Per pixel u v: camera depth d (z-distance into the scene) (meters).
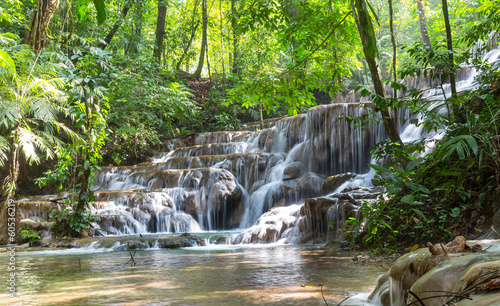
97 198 12.05
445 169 5.45
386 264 4.84
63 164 10.64
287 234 8.62
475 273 1.85
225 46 25.39
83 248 8.39
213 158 14.20
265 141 15.23
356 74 24.97
